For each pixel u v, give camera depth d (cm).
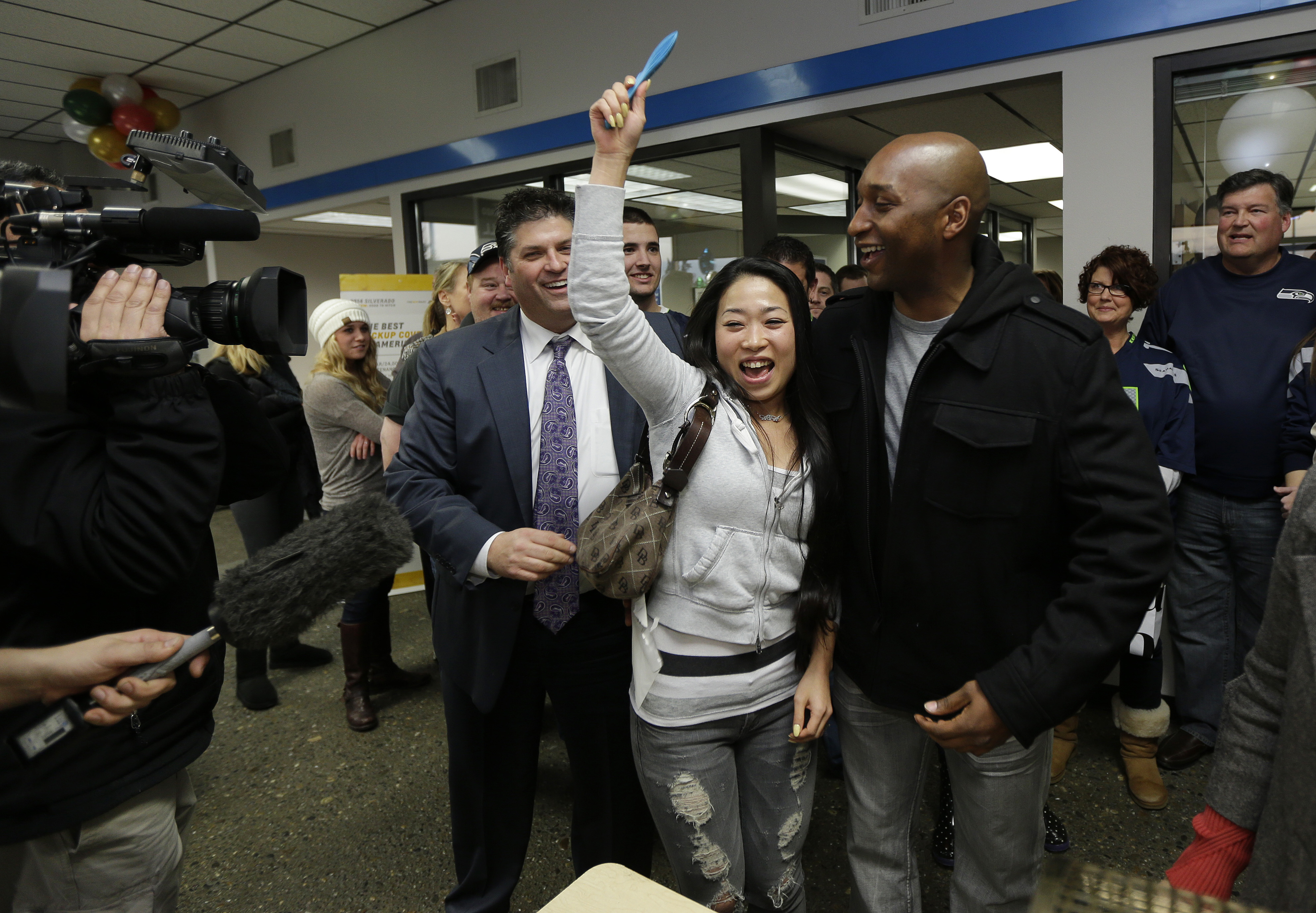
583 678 147
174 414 83
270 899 188
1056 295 335
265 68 555
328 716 281
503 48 432
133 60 538
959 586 116
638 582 118
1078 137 268
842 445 127
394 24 482
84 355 76
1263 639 80
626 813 152
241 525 309
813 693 128
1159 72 251
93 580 82
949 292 116
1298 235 242
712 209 394
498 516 147
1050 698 103
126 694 75
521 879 193
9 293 65
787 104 336
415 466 148
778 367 119
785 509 123
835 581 127
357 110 516
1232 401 216
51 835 87
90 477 82
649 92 377
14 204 80
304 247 927
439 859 202
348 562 75
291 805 227
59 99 618
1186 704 237
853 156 456
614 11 385
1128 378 222
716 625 123
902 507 118
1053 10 265
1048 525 112
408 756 252
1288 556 74
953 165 104
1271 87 239
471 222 480
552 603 144
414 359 229
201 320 86
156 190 683
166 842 98
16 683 75
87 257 76
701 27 356
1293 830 69
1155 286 218
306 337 93
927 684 122
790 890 134
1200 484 226
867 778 137
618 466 147
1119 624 102
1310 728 68
